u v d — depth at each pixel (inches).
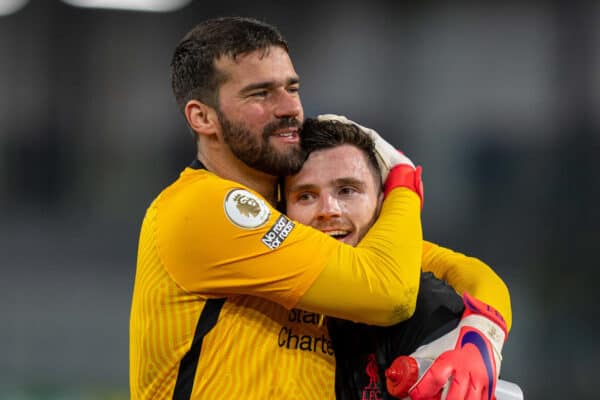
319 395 292.7
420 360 280.2
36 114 1716.3
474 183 1587.1
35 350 1177.4
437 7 1616.6
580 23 1557.6
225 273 284.2
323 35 1638.8
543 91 1574.8
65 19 1707.7
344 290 278.2
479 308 296.4
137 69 1713.8
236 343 292.0
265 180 315.9
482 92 1606.8
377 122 1633.9
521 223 1536.7
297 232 284.4
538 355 1144.8
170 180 1707.7
